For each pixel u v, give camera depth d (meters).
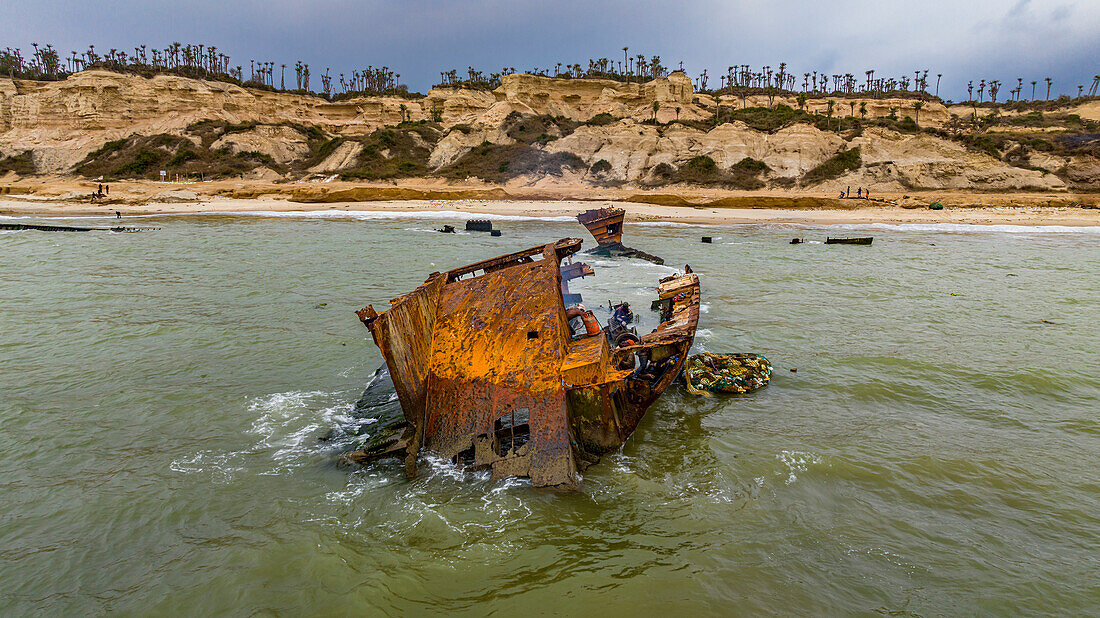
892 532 6.87
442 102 106.75
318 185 71.31
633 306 17.02
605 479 7.99
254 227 41.12
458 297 9.59
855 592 5.89
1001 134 80.44
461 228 41.00
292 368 12.44
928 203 55.66
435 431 8.59
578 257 27.22
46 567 6.40
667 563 6.34
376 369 12.35
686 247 31.23
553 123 88.12
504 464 7.97
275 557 6.48
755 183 67.31
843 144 73.44
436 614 5.63
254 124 90.69
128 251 28.78
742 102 116.50
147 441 9.25
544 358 8.62
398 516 7.22
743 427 9.62
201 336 14.52
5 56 115.00
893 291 20.05
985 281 21.98
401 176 76.88
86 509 7.45
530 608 5.69
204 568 6.35
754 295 19.30
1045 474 8.13
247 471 8.34
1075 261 26.92
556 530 6.95
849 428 9.59
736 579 6.07
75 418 10.02
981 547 6.60
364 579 6.11
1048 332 15.00
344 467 8.40
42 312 16.73
